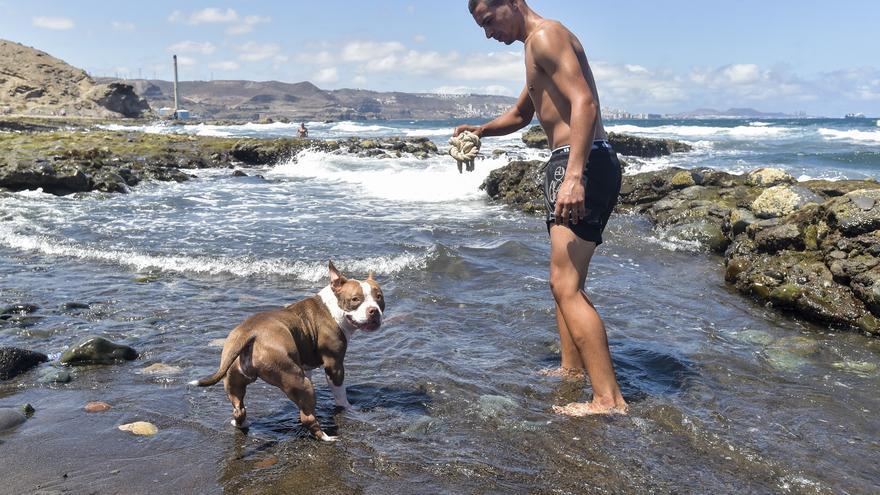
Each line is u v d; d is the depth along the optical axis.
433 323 5.98
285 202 14.11
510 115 5.29
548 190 4.44
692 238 9.68
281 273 7.76
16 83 121.25
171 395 4.36
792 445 3.74
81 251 8.72
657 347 5.42
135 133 30.23
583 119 4.01
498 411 4.15
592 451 3.63
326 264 8.03
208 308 6.31
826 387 4.64
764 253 7.64
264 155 23.95
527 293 6.96
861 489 3.27
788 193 9.12
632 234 10.33
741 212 9.39
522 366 4.98
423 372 4.81
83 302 6.43
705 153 27.44
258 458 3.51
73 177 14.86
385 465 3.45
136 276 7.58
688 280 7.80
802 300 6.42
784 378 4.81
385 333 5.70
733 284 7.56
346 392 4.48
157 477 3.28
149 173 18.12
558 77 4.15
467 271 7.83
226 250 8.88
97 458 3.46
